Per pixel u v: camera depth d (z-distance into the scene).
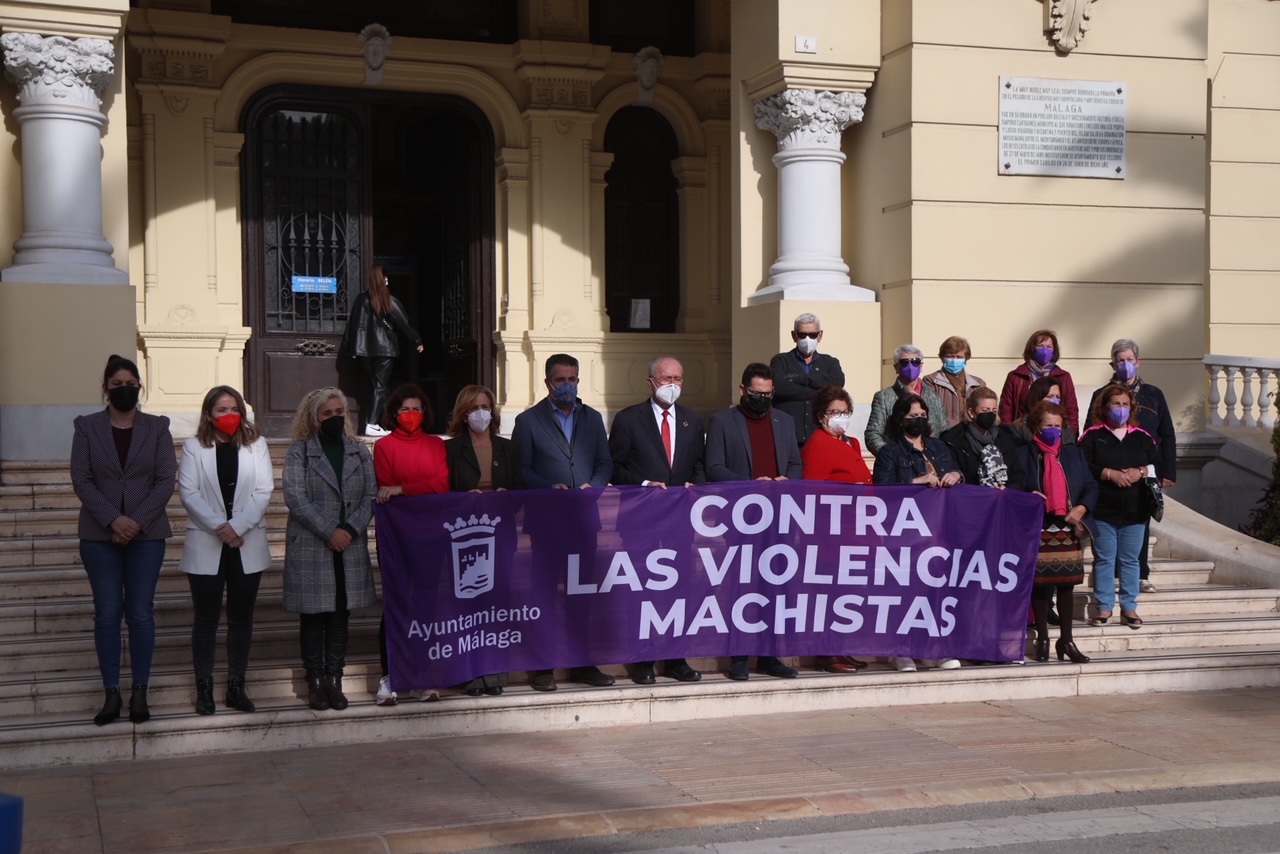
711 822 6.29
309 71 14.09
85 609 8.51
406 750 7.49
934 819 6.43
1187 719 8.27
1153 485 9.62
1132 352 10.23
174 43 13.48
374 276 14.01
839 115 11.77
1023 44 11.74
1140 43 12.10
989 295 11.68
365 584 7.70
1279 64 16.45
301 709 7.64
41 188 10.19
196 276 13.68
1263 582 10.66
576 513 8.27
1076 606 10.42
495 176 15.03
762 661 8.85
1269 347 16.52
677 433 8.91
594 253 15.10
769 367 9.02
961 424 9.37
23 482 10.02
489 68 14.76
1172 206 12.23
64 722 7.34
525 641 8.16
